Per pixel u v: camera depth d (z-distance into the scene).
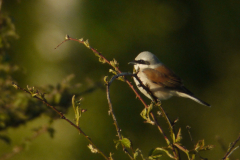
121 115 11.95
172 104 13.95
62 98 6.41
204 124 13.73
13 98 6.07
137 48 13.90
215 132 13.46
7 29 6.18
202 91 15.00
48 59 12.87
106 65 13.12
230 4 16.14
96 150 3.63
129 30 14.08
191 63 15.20
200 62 15.23
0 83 6.06
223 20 16.05
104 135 11.44
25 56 12.73
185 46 15.31
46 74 12.62
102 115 11.73
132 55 13.71
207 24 15.95
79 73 12.86
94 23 13.86
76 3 13.85
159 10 14.75
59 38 13.20
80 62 13.09
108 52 13.53
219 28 15.98
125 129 11.73
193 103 13.99
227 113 14.24
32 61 12.73
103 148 11.21
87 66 13.06
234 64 15.48
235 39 15.91
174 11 15.20
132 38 13.99
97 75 12.84
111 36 13.81
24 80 11.80
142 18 14.45
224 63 15.57
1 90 6.03
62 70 12.84
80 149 10.99
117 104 12.10
